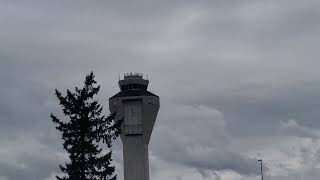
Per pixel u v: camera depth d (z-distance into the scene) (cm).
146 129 18762
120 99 18888
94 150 4809
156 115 19000
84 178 4775
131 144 18638
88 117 4859
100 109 4934
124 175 18475
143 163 18475
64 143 4822
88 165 4778
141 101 18838
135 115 18800
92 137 4844
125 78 19438
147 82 19550
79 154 4797
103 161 4806
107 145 4922
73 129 4806
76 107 4850
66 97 4878
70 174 4750
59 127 4841
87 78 4931
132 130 18662
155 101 18912
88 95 4888
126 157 18538
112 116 4978
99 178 4816
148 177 18538
